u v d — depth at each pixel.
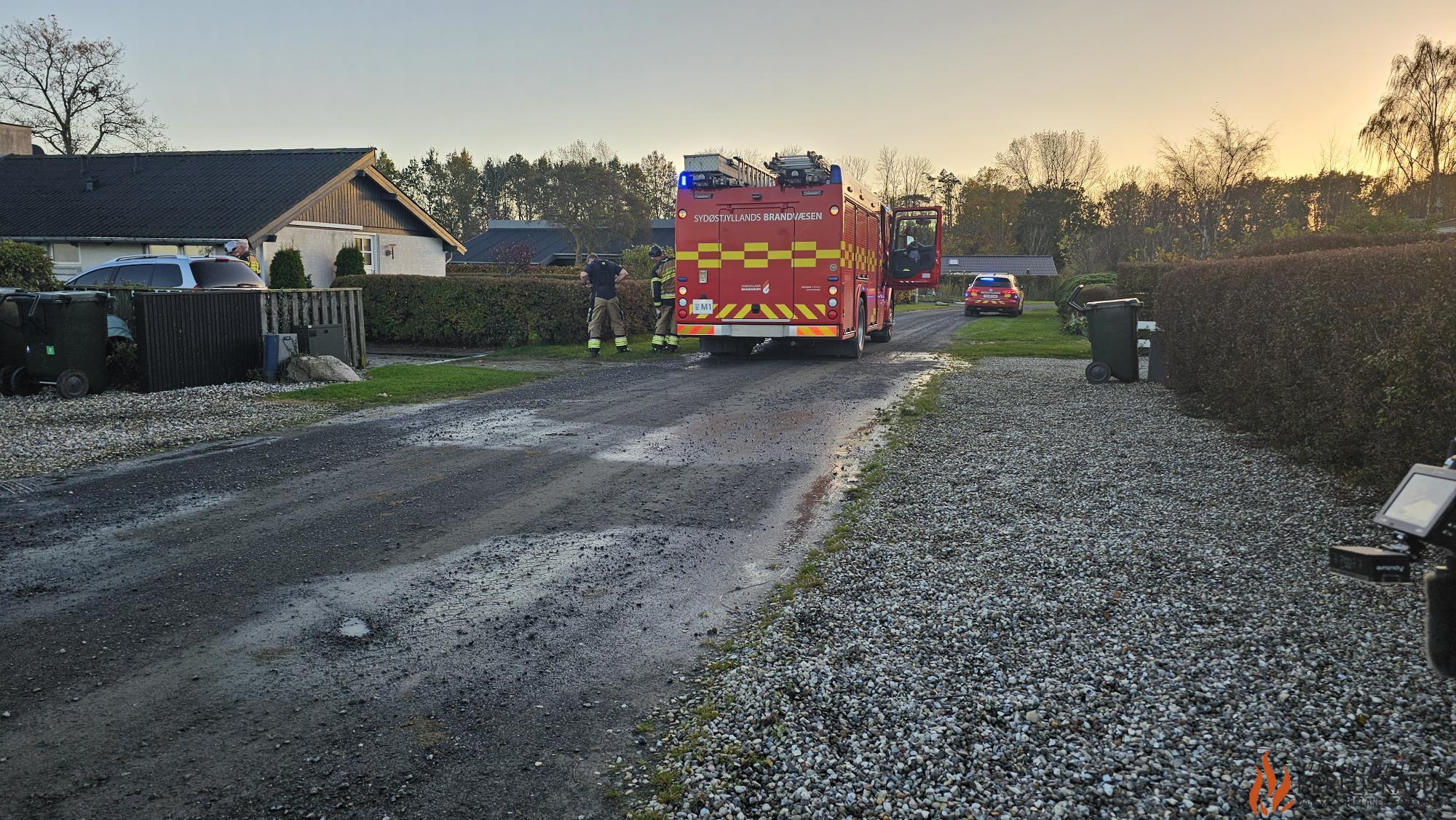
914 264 21.91
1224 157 34.75
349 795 3.02
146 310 11.57
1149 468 7.54
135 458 7.92
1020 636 4.22
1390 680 3.63
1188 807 2.87
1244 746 3.20
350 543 5.70
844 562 5.34
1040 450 8.35
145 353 11.58
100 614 4.50
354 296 14.34
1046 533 5.79
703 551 5.65
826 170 15.95
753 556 5.56
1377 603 4.45
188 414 10.10
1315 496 6.44
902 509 6.46
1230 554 5.28
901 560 5.34
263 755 3.25
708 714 3.54
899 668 3.91
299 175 25.64
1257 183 35.84
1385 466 6.11
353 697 3.71
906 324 31.16
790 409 11.21
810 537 5.94
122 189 25.77
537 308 19.38
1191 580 4.88
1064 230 92.44
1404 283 5.82
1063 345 20.81
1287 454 7.79
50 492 6.75
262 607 4.64
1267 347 8.37
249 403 10.83
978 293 38.66
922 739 3.30
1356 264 6.50
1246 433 8.97
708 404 11.52
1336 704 3.46
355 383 12.60
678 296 16.73
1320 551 5.28
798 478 7.56
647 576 5.20
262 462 7.84
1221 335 9.98
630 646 4.24
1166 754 3.16
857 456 8.41
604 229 60.97
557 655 4.13
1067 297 29.67
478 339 19.48
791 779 3.07
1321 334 7.07
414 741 3.37
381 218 27.94
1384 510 2.63
